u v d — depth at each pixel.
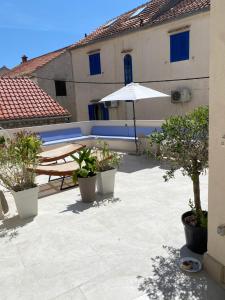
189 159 3.36
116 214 4.81
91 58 16.12
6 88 13.05
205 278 3.06
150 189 5.98
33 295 2.97
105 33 15.61
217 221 2.92
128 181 6.68
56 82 17.66
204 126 3.23
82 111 17.61
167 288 2.94
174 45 12.24
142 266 3.33
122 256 3.56
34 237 4.18
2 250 3.88
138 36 13.55
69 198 5.82
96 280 3.14
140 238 3.97
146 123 10.51
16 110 12.05
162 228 4.21
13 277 3.29
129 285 3.02
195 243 3.46
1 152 5.02
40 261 3.57
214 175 2.87
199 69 11.61
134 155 9.53
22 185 4.96
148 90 9.25
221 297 2.78
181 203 5.11
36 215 4.99
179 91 12.20
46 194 6.18
